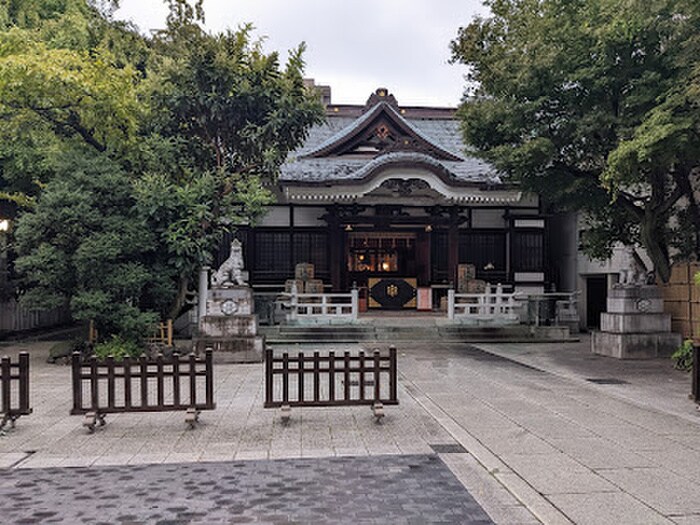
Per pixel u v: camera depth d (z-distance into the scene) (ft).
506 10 49.70
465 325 64.13
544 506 16.79
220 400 31.68
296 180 68.23
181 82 51.08
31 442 23.80
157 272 47.85
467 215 78.33
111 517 16.19
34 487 18.54
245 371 41.88
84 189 45.55
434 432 25.12
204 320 46.65
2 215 62.34
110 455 21.98
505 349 55.52
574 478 19.17
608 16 40.93
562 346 58.08
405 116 91.91
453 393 33.63
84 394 33.40
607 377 39.22
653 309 49.29
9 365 25.73
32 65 44.04
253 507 16.85
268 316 64.39
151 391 34.09
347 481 18.99
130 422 26.96
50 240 45.11
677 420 27.14
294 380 37.73
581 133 43.52
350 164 75.46
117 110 48.75
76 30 58.08
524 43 45.19
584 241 56.59
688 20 38.78
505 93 47.88
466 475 19.60
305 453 22.08
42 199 44.57
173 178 51.65
